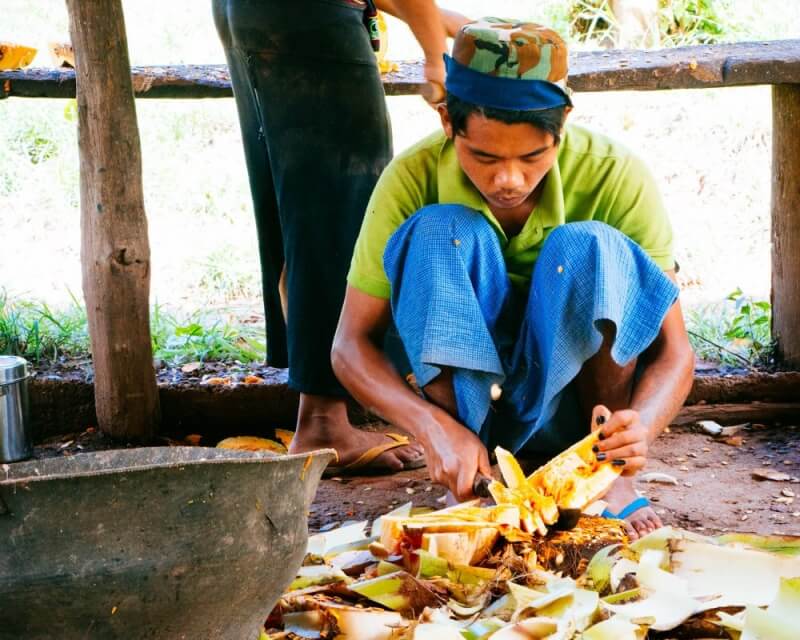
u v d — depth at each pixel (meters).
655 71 3.56
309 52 3.19
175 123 6.37
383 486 3.32
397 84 3.75
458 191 2.57
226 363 4.13
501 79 2.23
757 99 6.18
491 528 2.26
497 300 2.53
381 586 2.17
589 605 2.04
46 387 3.83
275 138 3.27
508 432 2.61
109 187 3.56
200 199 6.00
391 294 2.56
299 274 3.29
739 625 2.05
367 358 2.69
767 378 3.78
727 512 3.00
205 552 1.66
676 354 2.58
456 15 3.28
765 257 5.21
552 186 2.55
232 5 3.26
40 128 6.38
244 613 1.76
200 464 1.64
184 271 5.39
